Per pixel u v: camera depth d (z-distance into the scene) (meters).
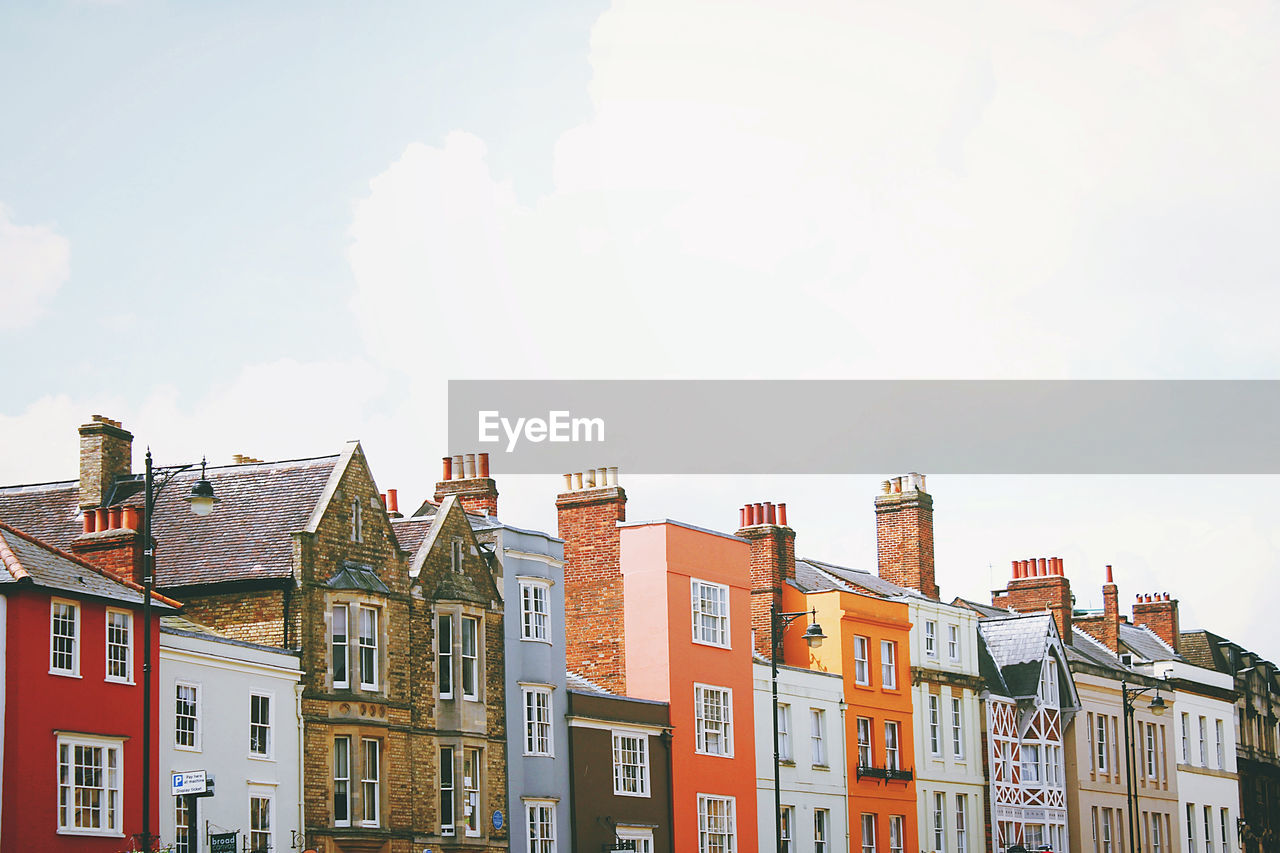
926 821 75.06
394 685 51.44
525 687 56.50
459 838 52.78
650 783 60.81
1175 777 95.06
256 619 49.25
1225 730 103.06
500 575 56.59
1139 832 90.19
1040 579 92.19
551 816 56.59
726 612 66.06
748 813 65.00
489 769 54.47
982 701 80.75
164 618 49.53
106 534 47.28
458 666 53.78
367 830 49.44
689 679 63.28
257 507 51.47
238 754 46.03
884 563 82.56
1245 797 107.12
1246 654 112.25
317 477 51.88
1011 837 80.75
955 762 77.88
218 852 40.06
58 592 41.09
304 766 48.25
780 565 73.12
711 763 63.62
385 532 52.41
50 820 40.16
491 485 63.09
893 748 74.19
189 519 51.69
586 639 63.84
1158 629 106.56
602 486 64.62
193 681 45.00
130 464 54.53
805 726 69.12
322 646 49.44
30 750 39.94
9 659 40.00
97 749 41.81
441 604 53.94
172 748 44.06
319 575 49.69
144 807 38.06
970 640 81.12
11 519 53.56
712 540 66.00
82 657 41.69
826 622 72.19
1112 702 89.88
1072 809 84.50
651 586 63.12
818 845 68.88
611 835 58.62
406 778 51.47
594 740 58.78
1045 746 83.25
